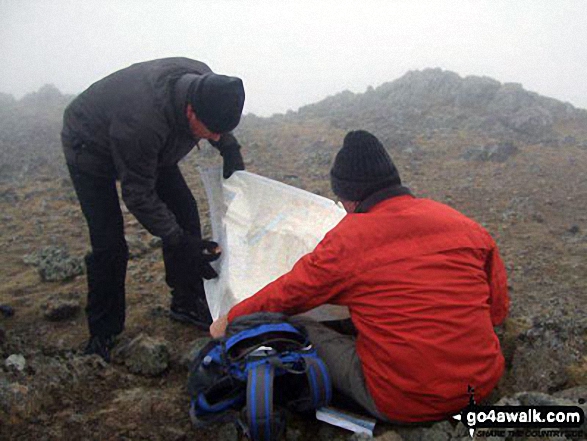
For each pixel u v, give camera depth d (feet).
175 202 12.91
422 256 8.17
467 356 7.96
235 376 8.40
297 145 34.42
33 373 10.49
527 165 28.66
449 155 30.96
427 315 7.95
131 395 10.14
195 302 13.34
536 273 17.24
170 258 12.78
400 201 8.69
